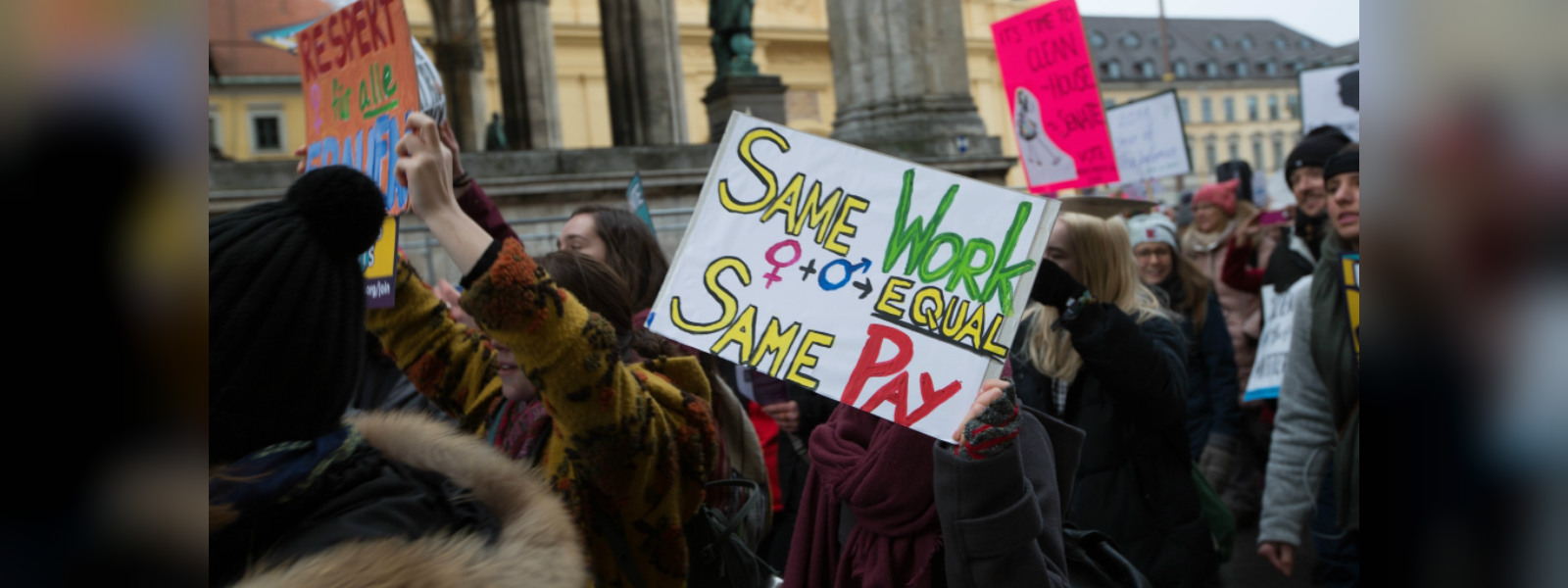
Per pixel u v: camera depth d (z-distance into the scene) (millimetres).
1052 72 6246
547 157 9305
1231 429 4863
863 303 1927
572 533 1141
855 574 1981
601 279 2293
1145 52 55406
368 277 2252
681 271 1979
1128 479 2900
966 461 1743
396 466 1171
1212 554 2982
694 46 34750
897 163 1982
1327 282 3168
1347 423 3107
